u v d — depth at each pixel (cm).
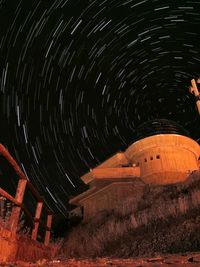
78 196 2678
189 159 2583
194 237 793
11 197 423
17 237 456
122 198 2284
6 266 294
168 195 1510
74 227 2273
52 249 705
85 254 1306
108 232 1370
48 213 761
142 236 1064
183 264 251
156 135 2556
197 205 1062
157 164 2450
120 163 2777
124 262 330
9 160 427
